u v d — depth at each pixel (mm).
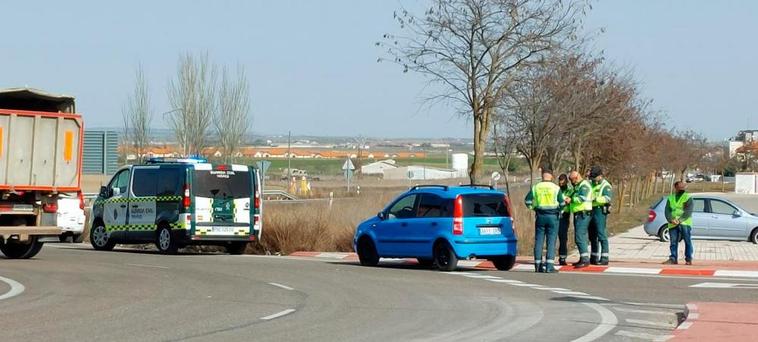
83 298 18031
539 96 35156
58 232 26125
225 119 67875
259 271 24094
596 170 26188
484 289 20250
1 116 24812
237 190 30859
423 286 20750
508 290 20125
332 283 21219
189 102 66312
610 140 50250
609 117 41406
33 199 25703
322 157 191500
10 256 27344
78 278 21750
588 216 25953
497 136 36875
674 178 104250
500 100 33562
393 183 102438
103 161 55375
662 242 38719
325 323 15078
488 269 26094
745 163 159000
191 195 30078
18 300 17641
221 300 17953
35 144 25328
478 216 24938
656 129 71188
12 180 25016
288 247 32688
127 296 18422
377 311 16578
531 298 18719
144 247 36031
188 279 21812
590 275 23953
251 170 31266
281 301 17875
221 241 30594
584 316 16172
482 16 31594
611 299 18656
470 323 15219
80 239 38188
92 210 33562
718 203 39969
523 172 93625
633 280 22547
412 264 28031
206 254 31922
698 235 39969
